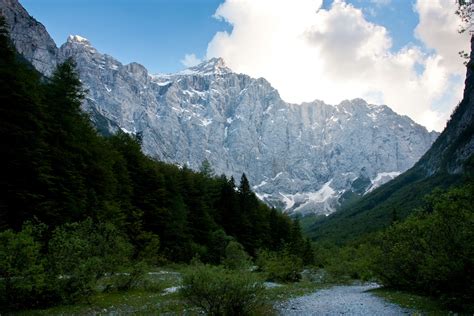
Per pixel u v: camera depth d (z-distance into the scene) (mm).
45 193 45250
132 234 62156
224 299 18016
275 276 50781
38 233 23766
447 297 21844
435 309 21547
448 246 21000
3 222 38969
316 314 22031
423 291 29125
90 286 24859
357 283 50969
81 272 23953
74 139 52250
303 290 38219
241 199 110562
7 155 41250
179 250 73438
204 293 17844
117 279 31641
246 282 18031
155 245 60312
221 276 17922
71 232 27469
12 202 41531
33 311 21047
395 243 31234
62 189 47312
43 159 45375
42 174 43000
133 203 73625
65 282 23812
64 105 52938
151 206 74500
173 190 80688
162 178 78500
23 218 41438
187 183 91000
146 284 33781
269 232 112688
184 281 18016
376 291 34438
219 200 102062
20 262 20641
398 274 32188
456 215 20750
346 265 56281
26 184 42812
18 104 42406
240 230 98312
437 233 21891
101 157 59188
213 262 76750
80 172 52906
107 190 59188
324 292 36844
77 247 24562
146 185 76875
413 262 28969
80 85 56312
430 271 22641
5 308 20906
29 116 42594
